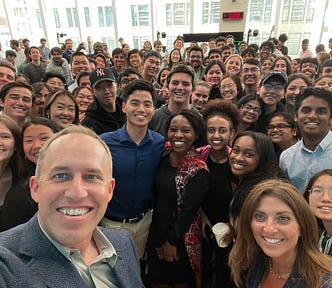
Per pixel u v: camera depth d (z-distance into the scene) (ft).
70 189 2.15
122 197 5.37
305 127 5.16
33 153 4.63
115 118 7.69
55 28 30.91
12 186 4.48
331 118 5.13
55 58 16.11
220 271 5.10
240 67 12.80
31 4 29.37
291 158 5.56
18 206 4.03
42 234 2.20
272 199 3.18
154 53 11.47
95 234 2.70
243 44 22.47
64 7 29.81
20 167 4.66
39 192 2.22
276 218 3.15
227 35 24.70
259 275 3.64
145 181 5.38
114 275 2.61
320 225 4.11
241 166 4.69
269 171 4.62
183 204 4.95
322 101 4.96
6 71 9.37
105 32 30.22
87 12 29.55
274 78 8.05
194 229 5.21
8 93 6.92
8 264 1.96
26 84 7.22
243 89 10.77
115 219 5.47
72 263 2.23
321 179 4.10
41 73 16.92
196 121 5.12
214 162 5.37
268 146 4.66
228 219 5.19
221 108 5.50
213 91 10.43
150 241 5.50
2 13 28.66
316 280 3.07
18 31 29.99
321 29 26.25
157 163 5.44
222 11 26.12
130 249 3.00
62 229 2.17
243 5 25.46
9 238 2.25
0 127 4.51
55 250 2.20
